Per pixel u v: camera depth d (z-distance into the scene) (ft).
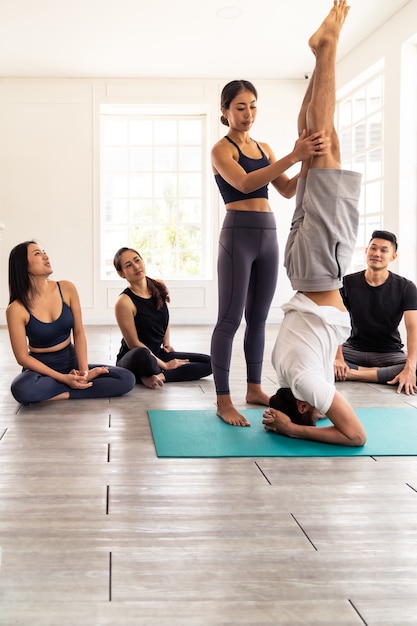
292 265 7.98
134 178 27.14
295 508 5.92
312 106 7.31
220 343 9.31
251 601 4.24
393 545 5.13
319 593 4.34
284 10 19.58
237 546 5.08
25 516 5.71
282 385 8.54
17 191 25.89
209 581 4.50
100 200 26.16
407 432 8.61
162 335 12.98
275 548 5.05
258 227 9.32
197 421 9.20
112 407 10.25
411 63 19.26
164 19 20.20
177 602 4.22
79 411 9.95
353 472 6.99
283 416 8.32
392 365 12.56
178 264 27.37
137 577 4.56
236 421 8.97
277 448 7.84
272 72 25.63
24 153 25.84
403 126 19.26
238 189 8.70
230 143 9.16
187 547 5.06
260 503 6.05
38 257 10.41
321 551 5.00
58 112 25.82
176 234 27.32
